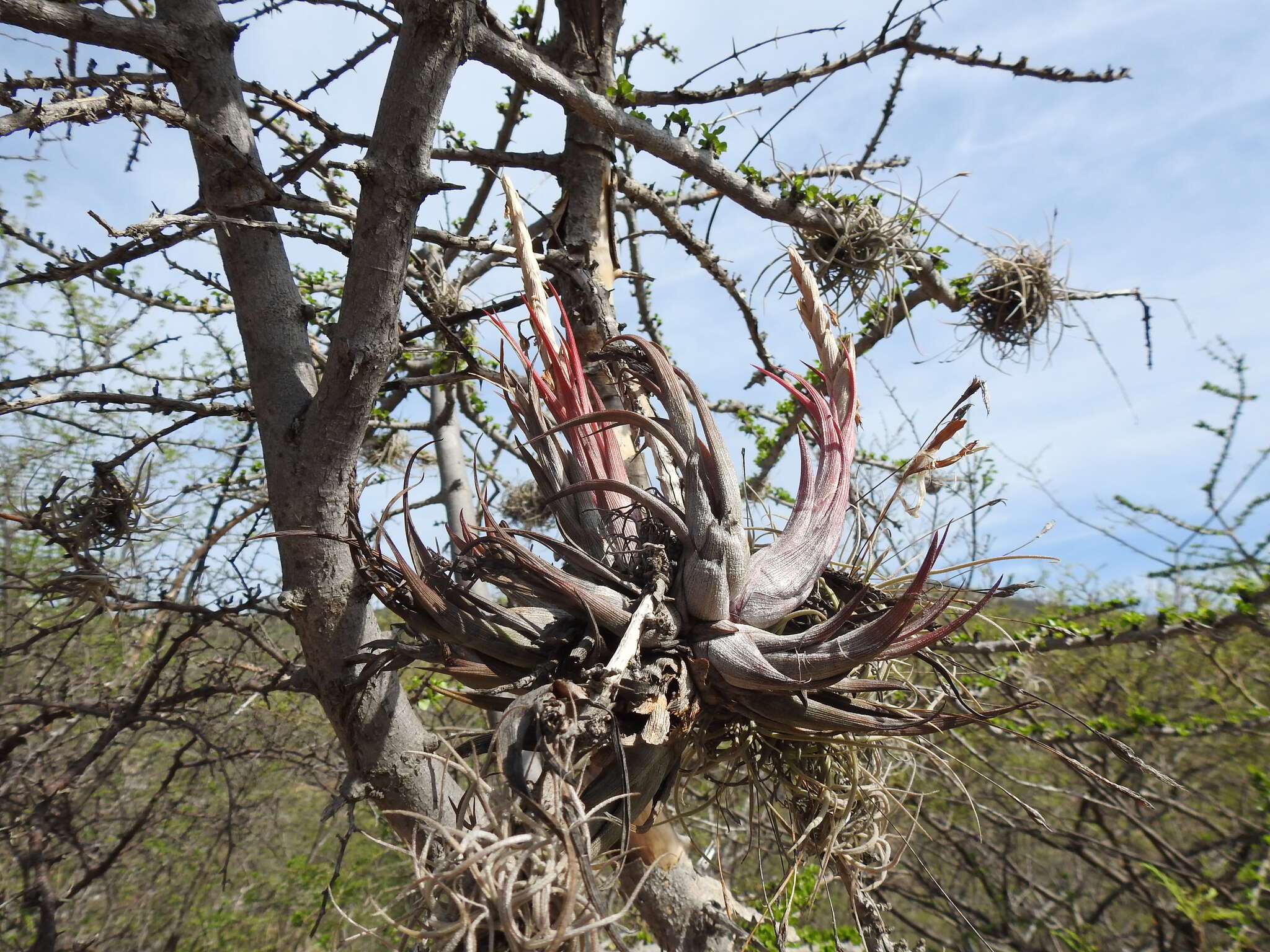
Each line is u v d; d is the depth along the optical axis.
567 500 2.39
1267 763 7.26
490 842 1.54
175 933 5.94
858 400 2.62
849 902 2.58
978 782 7.62
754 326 4.45
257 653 5.01
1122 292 4.61
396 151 2.00
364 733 2.29
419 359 4.48
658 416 2.68
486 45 2.95
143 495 3.21
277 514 2.31
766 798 2.45
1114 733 5.93
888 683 2.06
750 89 3.70
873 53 3.94
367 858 7.41
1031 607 7.62
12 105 2.08
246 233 2.45
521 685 1.82
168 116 2.03
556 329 2.63
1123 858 6.63
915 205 3.96
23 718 4.91
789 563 2.16
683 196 4.82
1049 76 4.09
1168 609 4.56
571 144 3.53
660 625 1.93
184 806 6.14
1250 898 5.93
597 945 1.46
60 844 4.75
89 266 2.46
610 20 3.56
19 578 3.64
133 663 4.46
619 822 1.69
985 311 4.54
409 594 2.08
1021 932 7.49
